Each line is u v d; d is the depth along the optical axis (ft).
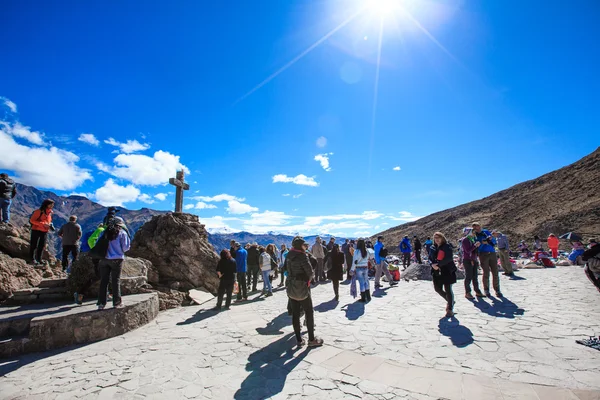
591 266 17.22
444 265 23.25
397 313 24.94
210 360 16.74
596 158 193.36
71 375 15.37
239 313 28.14
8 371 16.12
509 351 15.94
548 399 11.23
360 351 17.13
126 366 16.26
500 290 31.42
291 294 18.26
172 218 42.52
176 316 27.48
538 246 69.51
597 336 17.30
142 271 32.04
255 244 44.01
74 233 32.81
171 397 12.83
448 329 20.11
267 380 14.06
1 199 34.73
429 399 11.82
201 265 40.29
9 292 25.41
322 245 48.16
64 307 23.30
